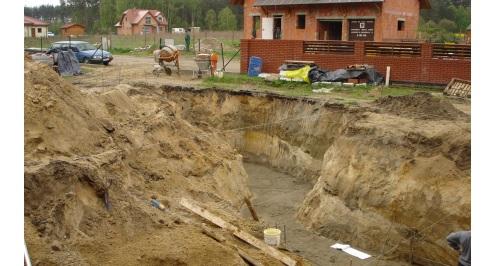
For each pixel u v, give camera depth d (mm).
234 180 15883
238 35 60188
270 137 19797
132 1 88188
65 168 8984
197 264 8578
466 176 11562
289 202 15828
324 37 29688
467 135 12156
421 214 11844
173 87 21938
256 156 20125
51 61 28078
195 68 28594
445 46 21219
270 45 25359
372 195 12789
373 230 12586
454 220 11297
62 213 8344
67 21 111562
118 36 62750
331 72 22562
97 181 9375
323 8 28641
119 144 12383
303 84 22156
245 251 9773
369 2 26703
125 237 8938
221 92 21266
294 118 18797
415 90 20922
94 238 8594
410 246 11914
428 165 12086
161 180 12469
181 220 10219
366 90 20438
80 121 11562
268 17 31078
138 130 13977
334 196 13734
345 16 28062
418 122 13703
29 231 7820
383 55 22734
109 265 8055
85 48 32156
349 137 14250
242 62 26281
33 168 8766
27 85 10898
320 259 12094
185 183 13047
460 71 20906
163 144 14180
